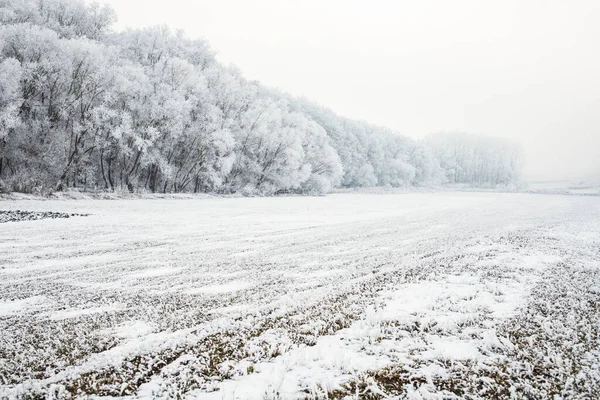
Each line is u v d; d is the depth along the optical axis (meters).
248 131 62.38
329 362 5.64
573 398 4.58
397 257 14.78
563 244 17.09
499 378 5.11
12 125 36.12
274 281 11.20
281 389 4.92
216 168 56.84
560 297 8.81
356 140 105.44
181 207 37.44
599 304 8.30
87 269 12.79
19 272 12.30
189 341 6.58
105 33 57.03
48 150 41.62
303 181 70.81
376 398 4.70
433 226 25.50
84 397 4.78
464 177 150.75
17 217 24.77
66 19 53.81
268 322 7.61
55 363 5.80
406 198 70.69
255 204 45.09
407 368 5.46
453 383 5.03
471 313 7.75
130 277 11.72
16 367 5.70
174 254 15.48
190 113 54.69
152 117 48.47
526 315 7.52
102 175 49.62
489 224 26.64
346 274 12.02
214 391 4.93
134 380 5.20
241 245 17.77
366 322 7.33
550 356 5.62
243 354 6.01
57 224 22.89
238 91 62.88
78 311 8.48
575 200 65.69
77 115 44.66
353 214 34.75
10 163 41.44
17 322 7.78
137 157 48.78
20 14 46.16
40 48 41.06
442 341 6.39
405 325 7.16
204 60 67.88
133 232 21.05
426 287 9.91
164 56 57.16
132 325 7.53
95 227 22.34
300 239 19.69
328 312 8.09
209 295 9.73
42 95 42.53
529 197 78.94
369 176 101.94
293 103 94.50
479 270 11.78
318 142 80.38
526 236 19.86
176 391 4.89
